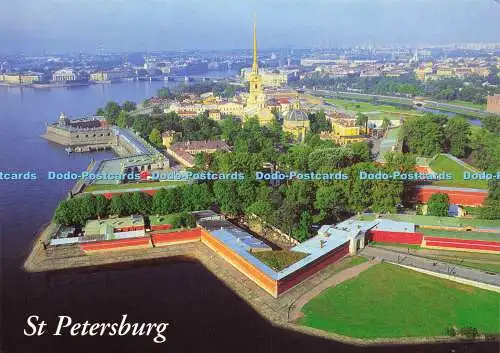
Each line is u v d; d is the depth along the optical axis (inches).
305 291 7234.3
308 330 6294.3
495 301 6845.5
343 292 7150.6
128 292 7396.7
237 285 7504.9
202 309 6870.1
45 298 7239.2
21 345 6058.1
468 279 7347.4
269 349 5930.1
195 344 6053.2
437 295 7027.6
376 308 6732.3
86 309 6914.4
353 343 6013.8
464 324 6333.7
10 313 6796.3
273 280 7037.4
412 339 6058.1
